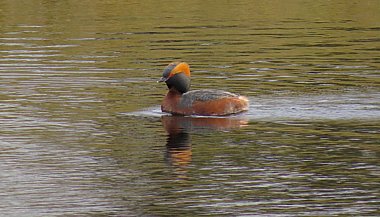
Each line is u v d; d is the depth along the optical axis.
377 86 21.48
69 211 13.50
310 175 15.05
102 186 14.62
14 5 36.53
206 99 19.31
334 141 17.02
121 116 19.14
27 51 26.80
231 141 17.14
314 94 20.73
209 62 24.97
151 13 34.62
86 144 17.02
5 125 18.34
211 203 13.78
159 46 27.64
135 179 14.94
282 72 23.41
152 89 21.73
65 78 22.91
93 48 27.34
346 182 14.69
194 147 16.77
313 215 13.23
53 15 34.06
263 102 20.12
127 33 30.06
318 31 30.30
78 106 20.00
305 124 18.25
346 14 34.09
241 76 22.97
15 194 14.25
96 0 37.84
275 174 15.15
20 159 16.06
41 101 20.42
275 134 17.58
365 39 28.56
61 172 15.33
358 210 13.42
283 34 29.72
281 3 36.78
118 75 23.30
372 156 16.05
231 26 31.38
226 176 15.04
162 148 16.72
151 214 13.33
